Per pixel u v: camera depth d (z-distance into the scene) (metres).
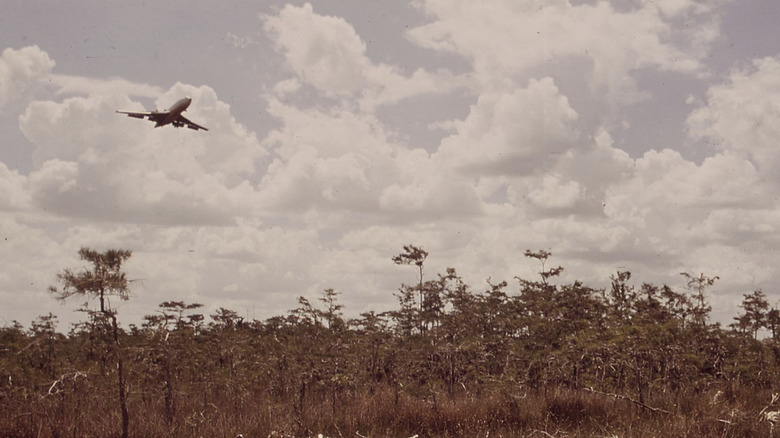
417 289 30.11
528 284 28.75
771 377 19.42
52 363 16.64
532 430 12.97
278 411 16.11
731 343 21.33
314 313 21.66
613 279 25.38
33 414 13.90
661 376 18.31
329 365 19.97
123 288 11.38
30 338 17.22
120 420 13.62
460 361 22.50
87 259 11.25
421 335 26.97
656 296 24.27
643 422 12.48
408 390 19.00
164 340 14.55
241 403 18.31
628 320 20.31
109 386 14.13
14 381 15.89
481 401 16.16
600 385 16.73
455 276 30.30
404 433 13.89
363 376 21.03
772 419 10.79
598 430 13.01
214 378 19.67
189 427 13.86
